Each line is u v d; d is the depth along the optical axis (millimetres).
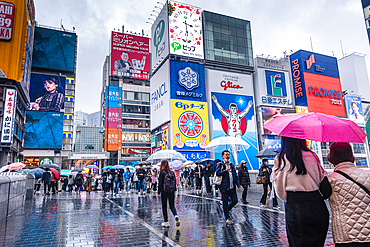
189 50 48219
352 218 2393
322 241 2781
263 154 10062
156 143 49438
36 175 17266
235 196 6859
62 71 64062
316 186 2881
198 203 11047
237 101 50000
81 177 20766
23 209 9859
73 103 65375
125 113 66812
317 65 58250
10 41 34719
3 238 5500
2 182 7527
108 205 11047
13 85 35031
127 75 68000
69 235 5750
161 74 49250
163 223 6531
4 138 33219
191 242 5125
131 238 5465
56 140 58156
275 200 9062
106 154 63719
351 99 63594
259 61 54500
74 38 65375
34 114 57656
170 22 48125
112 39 68375
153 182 17734
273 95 54000
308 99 55250
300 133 2809
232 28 53688
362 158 64438
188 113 45438
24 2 36969
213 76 49469
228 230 6039
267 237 5414
